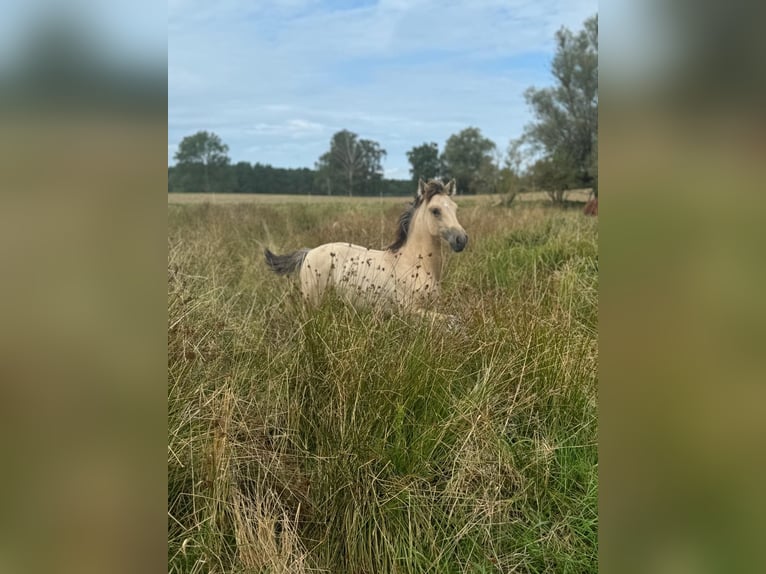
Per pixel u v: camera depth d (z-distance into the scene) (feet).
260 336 10.30
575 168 75.25
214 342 9.45
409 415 7.94
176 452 6.77
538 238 21.83
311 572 6.19
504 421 8.19
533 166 75.87
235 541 6.29
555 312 10.37
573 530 6.59
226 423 6.97
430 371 8.39
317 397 8.23
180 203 45.06
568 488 7.32
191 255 15.06
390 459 7.24
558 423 8.37
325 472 7.03
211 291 11.21
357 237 21.62
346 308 10.32
